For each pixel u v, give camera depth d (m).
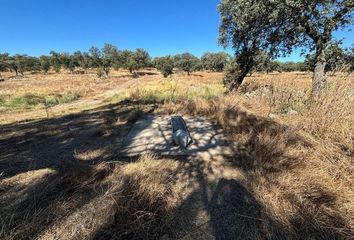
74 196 2.95
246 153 4.41
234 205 2.81
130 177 3.09
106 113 9.03
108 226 2.37
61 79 45.66
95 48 57.72
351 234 2.29
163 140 5.36
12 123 8.31
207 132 5.88
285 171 3.36
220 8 12.17
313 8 7.28
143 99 12.28
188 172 3.73
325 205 2.68
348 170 3.33
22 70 63.19
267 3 7.95
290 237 2.27
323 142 4.12
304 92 7.57
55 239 2.21
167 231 2.44
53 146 5.25
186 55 65.56
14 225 2.42
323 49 7.62
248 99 9.20
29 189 3.15
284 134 4.49
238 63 14.31
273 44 10.45
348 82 5.16
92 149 4.95
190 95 12.43
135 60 61.25
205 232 2.42
